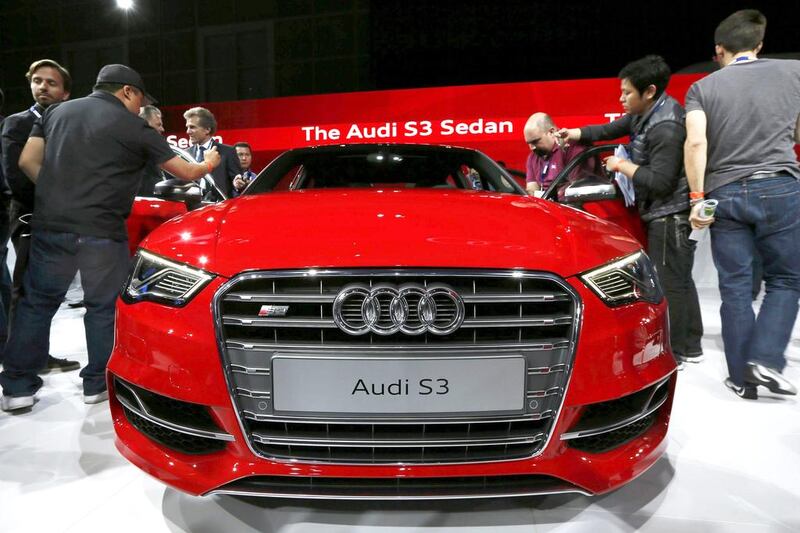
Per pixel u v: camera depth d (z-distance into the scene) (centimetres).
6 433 182
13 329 200
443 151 229
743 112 194
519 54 721
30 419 195
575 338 112
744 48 201
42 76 246
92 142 193
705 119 201
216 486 113
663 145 234
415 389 110
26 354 199
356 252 110
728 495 139
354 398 110
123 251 208
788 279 199
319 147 231
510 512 131
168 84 1041
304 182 211
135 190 208
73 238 196
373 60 760
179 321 113
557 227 129
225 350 110
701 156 200
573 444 117
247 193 193
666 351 128
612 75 686
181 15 1009
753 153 194
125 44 1067
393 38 750
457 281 110
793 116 192
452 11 728
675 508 133
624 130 306
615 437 122
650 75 236
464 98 579
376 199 148
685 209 240
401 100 598
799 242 194
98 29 1082
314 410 110
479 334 111
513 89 562
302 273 108
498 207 142
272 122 640
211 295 111
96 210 197
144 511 133
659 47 662
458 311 107
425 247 112
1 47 1153
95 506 135
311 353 109
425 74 750
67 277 201
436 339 110
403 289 106
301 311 110
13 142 235
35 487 145
